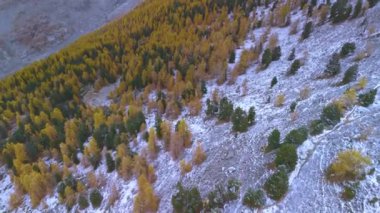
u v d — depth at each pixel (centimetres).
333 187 2498
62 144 4347
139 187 3266
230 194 2730
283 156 2717
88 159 4172
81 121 4994
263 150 3180
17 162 4366
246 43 5972
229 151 3441
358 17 4975
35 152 4666
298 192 2556
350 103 3159
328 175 2581
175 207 2875
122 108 5138
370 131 2798
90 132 4797
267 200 2583
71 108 5569
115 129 4503
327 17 5525
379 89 3234
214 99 4391
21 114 6106
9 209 4075
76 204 3694
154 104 4950
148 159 3903
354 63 3950
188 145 3831
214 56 5425
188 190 2870
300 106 3612
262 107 4025
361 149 2678
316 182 2581
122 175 3731
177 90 5009
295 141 2912
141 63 5988
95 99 5959
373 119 2930
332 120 3016
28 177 3953
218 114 4191
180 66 5578
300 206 2464
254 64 5281
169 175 3541
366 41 4262
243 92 4569
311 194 2512
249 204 2603
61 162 4500
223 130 3878
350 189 2389
